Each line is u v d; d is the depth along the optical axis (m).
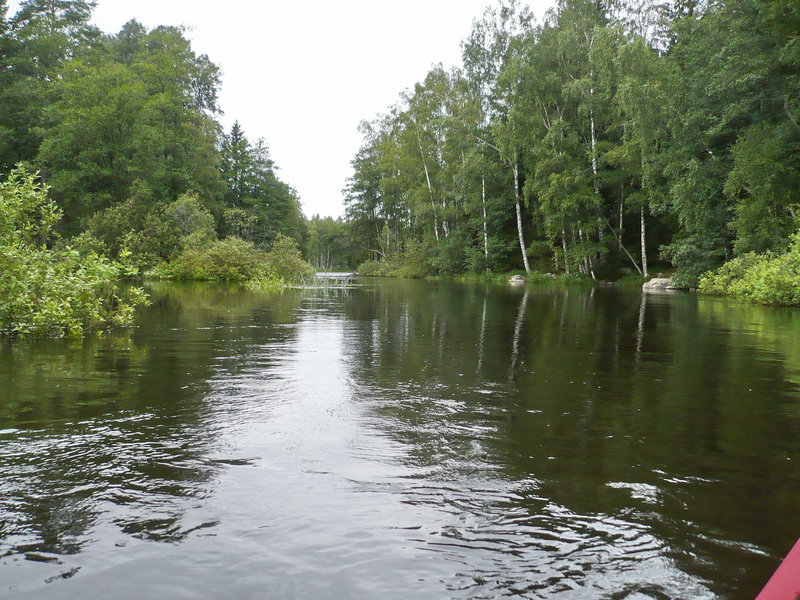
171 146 33.41
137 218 26.03
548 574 1.43
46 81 33.41
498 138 31.03
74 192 28.66
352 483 2.03
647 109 22.36
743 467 2.28
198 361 4.69
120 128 30.05
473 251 36.28
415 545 1.57
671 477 2.15
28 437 2.53
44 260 6.41
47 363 4.48
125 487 1.96
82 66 31.33
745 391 3.80
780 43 17.88
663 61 24.22
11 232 6.25
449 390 3.71
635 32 31.11
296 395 3.49
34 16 33.75
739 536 1.67
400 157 41.47
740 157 18.03
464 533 1.65
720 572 1.46
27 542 1.56
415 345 5.93
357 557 1.50
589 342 6.35
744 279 15.60
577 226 29.30
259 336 6.45
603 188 31.06
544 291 20.83
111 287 7.19
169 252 25.11
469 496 1.93
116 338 6.05
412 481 2.06
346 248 61.25
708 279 19.33
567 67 29.38
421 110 37.25
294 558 1.49
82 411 3.01
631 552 1.56
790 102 18.48
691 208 21.83
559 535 1.65
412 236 46.56
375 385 3.84
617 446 2.54
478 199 35.91
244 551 1.52
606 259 31.72
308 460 2.28
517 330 7.52
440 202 40.06
